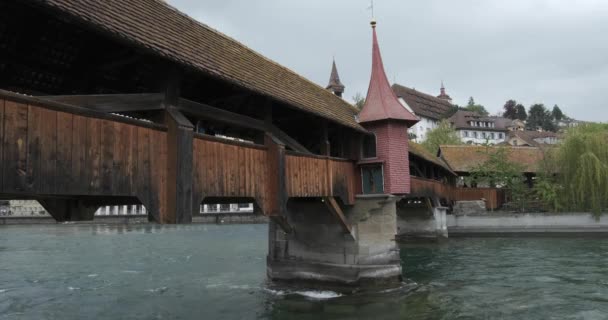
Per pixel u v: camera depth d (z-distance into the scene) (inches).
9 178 164.9
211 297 490.9
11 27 218.2
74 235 1529.3
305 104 410.3
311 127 519.2
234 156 308.2
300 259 557.6
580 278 533.0
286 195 358.6
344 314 398.0
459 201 1264.8
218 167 290.0
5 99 165.9
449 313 391.2
